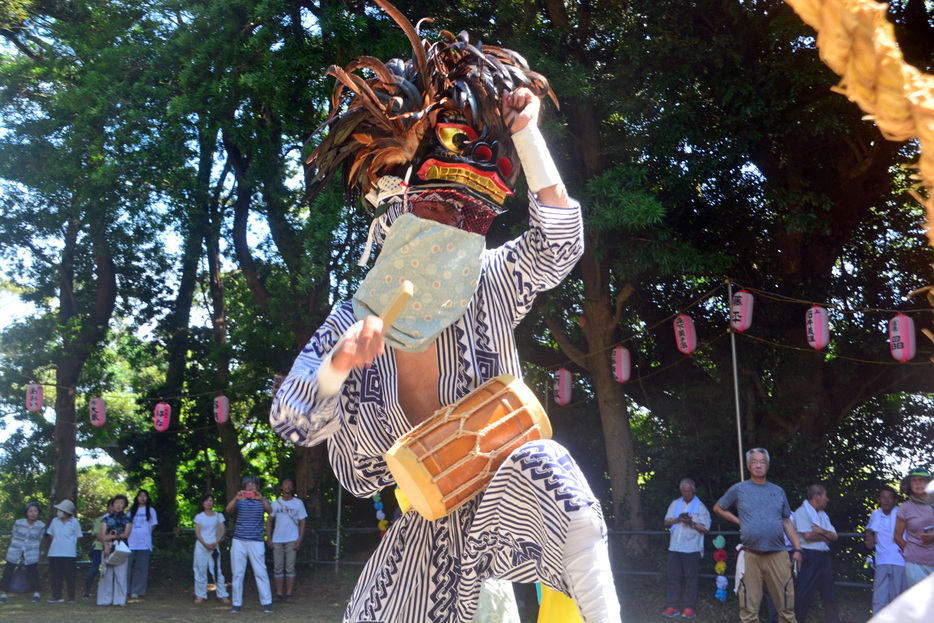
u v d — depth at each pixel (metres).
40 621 11.86
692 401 15.96
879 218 15.45
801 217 13.10
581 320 15.50
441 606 2.07
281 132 16.17
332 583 16.09
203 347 22.77
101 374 21.56
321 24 13.38
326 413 1.85
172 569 17.33
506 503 1.93
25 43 21.41
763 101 12.59
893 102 0.95
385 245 2.10
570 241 2.06
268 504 13.95
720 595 11.38
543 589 2.04
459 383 2.09
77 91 15.46
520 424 2.00
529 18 14.03
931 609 0.92
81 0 17.20
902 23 13.18
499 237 13.42
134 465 22.59
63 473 20.58
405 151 2.16
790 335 15.38
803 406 15.07
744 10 13.07
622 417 15.23
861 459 15.65
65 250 21.09
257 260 19.98
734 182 14.88
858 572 13.20
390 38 13.45
